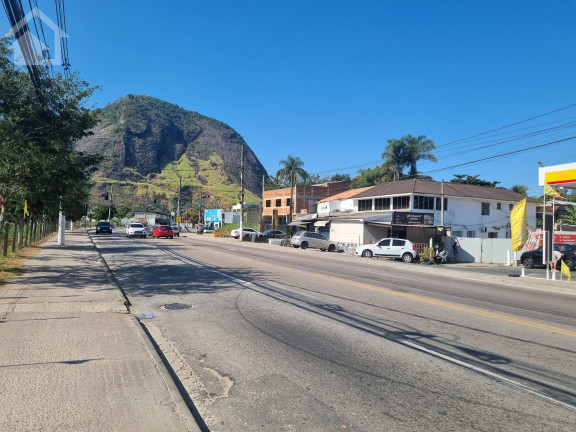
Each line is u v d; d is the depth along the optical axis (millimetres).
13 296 9477
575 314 9891
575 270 25469
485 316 9000
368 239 37406
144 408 3986
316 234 36219
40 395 4184
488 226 42250
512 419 4137
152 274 14750
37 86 12258
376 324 7926
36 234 30188
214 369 5426
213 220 81812
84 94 14344
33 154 12406
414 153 51938
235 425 3928
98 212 103375
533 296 12930
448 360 5902
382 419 4086
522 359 6020
